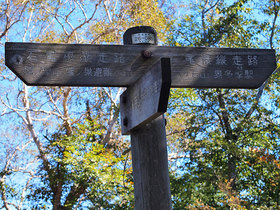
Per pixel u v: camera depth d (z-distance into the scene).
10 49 2.64
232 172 12.06
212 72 2.94
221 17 14.17
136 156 2.99
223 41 14.34
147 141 2.97
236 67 2.98
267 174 10.96
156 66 2.44
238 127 13.27
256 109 13.74
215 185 11.68
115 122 17.89
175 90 13.95
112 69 2.79
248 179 11.71
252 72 2.99
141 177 2.92
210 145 12.46
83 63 2.76
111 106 16.52
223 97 13.82
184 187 12.16
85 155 13.95
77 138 14.33
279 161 10.23
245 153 11.76
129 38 3.25
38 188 16.28
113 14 16.50
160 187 2.91
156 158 2.96
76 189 15.90
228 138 12.97
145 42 3.22
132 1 15.84
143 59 2.86
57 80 2.67
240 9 14.09
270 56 3.05
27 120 17.84
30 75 2.64
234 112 13.80
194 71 2.91
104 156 14.05
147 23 15.71
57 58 2.72
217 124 14.11
